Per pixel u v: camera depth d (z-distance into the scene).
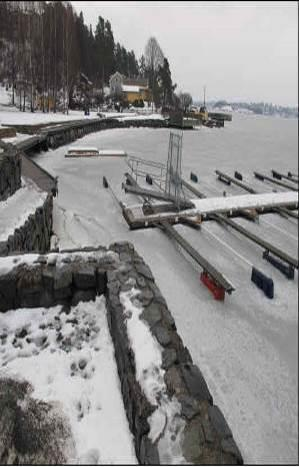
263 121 121.50
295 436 5.59
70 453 2.58
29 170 12.96
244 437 5.43
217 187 21.05
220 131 55.84
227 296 9.07
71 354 3.60
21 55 36.56
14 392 3.09
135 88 64.31
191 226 13.59
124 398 3.05
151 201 15.33
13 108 34.53
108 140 32.41
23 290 4.20
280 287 10.00
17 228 6.31
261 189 21.59
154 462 2.25
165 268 10.02
